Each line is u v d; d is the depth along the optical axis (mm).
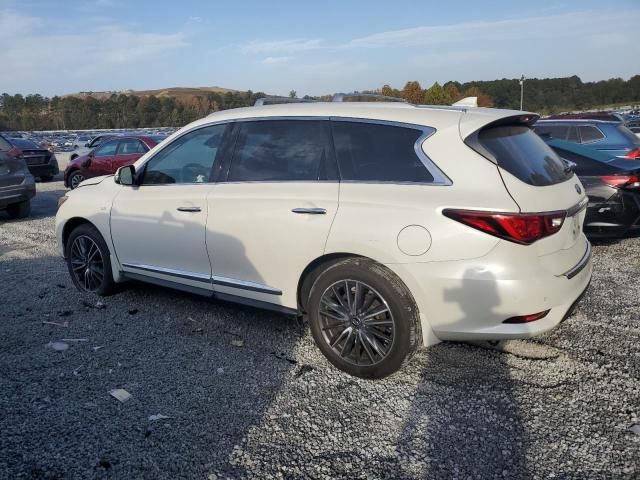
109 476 2596
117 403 3256
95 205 5035
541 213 3094
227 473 2621
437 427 2967
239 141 4145
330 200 3533
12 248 7578
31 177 10320
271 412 3150
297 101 4559
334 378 3557
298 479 2576
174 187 4469
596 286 5270
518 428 2939
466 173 3191
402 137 3453
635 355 3758
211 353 3959
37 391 3404
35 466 2660
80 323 4578
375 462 2691
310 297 3686
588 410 3092
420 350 3910
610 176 6453
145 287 5531
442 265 3141
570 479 2531
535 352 3844
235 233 3979
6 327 4504
